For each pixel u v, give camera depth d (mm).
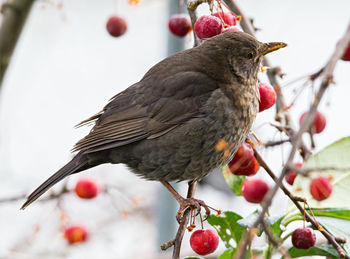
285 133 7887
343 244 7434
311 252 7785
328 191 7262
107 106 9867
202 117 9016
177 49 11773
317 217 7848
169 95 9250
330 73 5656
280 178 5543
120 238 15094
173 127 9117
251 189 8055
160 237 11734
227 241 7980
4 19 10680
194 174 9250
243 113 8992
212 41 9406
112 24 10328
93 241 14203
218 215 7848
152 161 9297
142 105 9398
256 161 8227
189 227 7645
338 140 8016
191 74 9273
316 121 8453
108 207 15570
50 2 11609
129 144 9383
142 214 15602
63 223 10211
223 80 9117
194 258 7809
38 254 13109
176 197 9078
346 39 5773
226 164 8938
